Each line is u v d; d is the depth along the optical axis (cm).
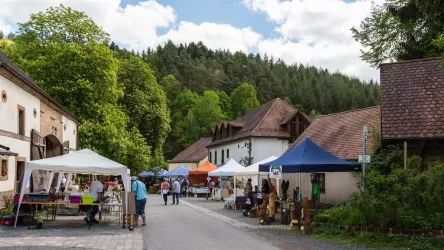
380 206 1247
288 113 4825
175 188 3166
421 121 1633
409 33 2802
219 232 1511
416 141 1625
